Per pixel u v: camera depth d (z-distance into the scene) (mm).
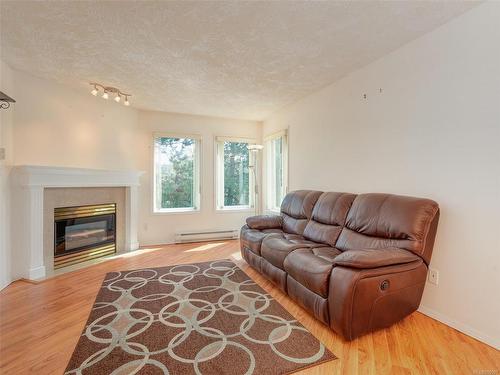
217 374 1497
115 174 3934
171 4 1867
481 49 1855
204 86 3432
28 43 2383
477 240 1883
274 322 2057
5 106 2660
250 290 2670
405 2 1833
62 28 2154
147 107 4340
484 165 1847
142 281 2895
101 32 2215
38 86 3113
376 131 2707
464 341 1833
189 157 4844
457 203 2004
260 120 5180
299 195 3549
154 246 4465
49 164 3229
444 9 1905
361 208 2475
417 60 2293
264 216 3705
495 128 1790
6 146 2766
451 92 2039
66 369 1536
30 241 2922
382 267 1778
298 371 1531
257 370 1529
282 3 1851
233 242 4758
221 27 2141
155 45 2424
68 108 3436
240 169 5203
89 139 3697
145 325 2002
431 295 2164
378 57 2639
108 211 3986
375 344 1784
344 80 3125
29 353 1679
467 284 1935
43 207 3104
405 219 2043
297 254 2271
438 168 2131
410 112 2355
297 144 4066
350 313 1692
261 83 3332
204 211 4895
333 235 2688
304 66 2852
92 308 2271
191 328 1964
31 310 2238
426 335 1898
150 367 1549
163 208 4707
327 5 1868
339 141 3215
